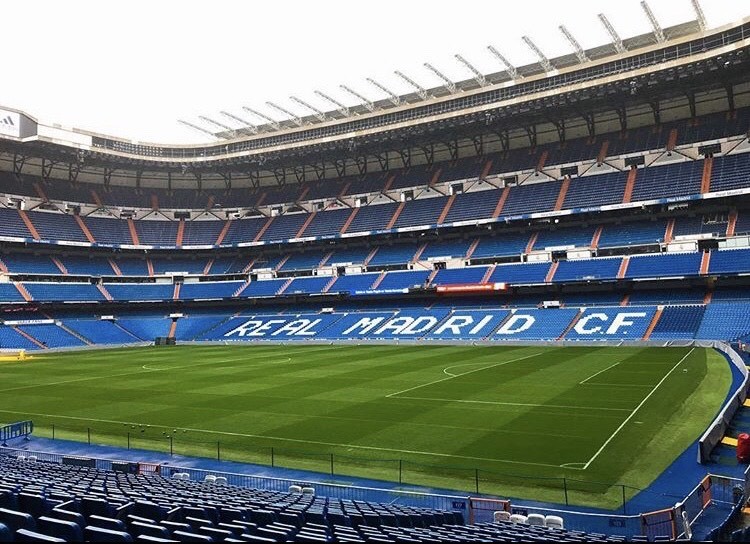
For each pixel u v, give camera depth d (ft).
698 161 233.96
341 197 314.35
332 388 126.93
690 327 192.24
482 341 215.72
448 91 272.92
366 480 67.92
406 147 296.71
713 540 43.68
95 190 321.11
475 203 272.72
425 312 252.62
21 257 278.05
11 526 28.32
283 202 328.29
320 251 307.37
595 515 52.90
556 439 81.15
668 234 227.40
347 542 30.78
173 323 290.97
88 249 298.56
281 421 97.45
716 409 96.12
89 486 46.62
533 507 56.95
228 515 38.11
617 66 231.09
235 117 288.51
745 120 234.17
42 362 197.67
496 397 110.32
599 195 242.99
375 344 228.22
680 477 65.51
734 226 216.95
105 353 229.45
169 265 315.99
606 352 175.52
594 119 267.39
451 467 70.90
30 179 301.63
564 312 223.71
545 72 248.32
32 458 77.36
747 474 59.36
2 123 256.32
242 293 293.02
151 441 88.22
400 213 288.10
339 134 281.54
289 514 39.32
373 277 275.80
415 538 35.09
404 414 99.25
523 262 249.34
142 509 35.99
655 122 255.50
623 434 82.69
